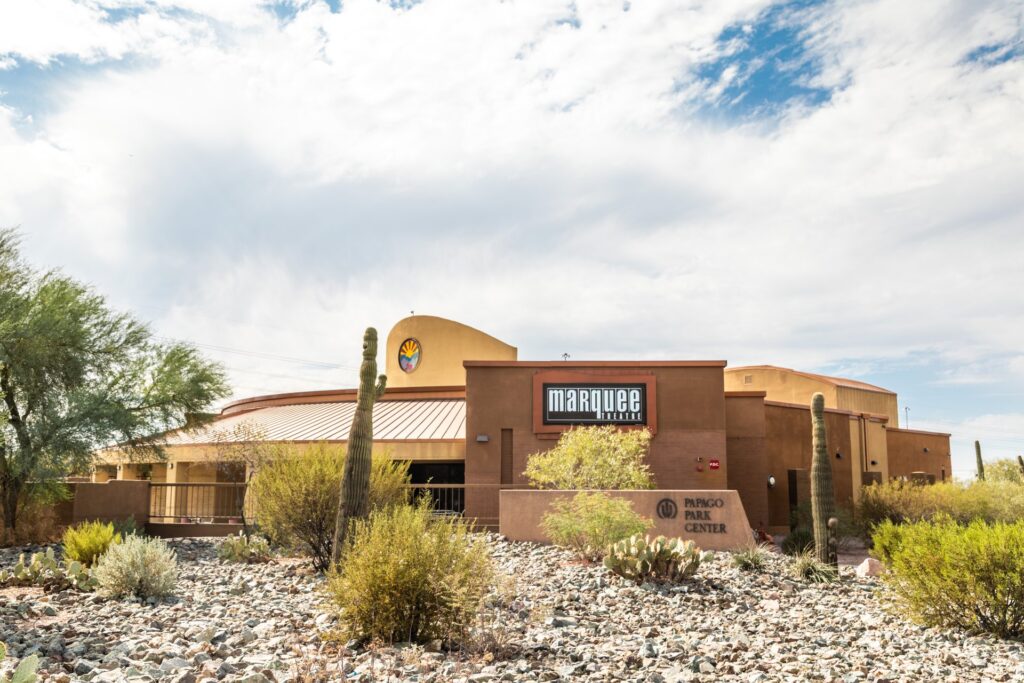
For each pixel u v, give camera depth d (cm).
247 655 819
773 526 3047
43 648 801
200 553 1911
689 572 1430
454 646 911
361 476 1527
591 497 1770
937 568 1136
